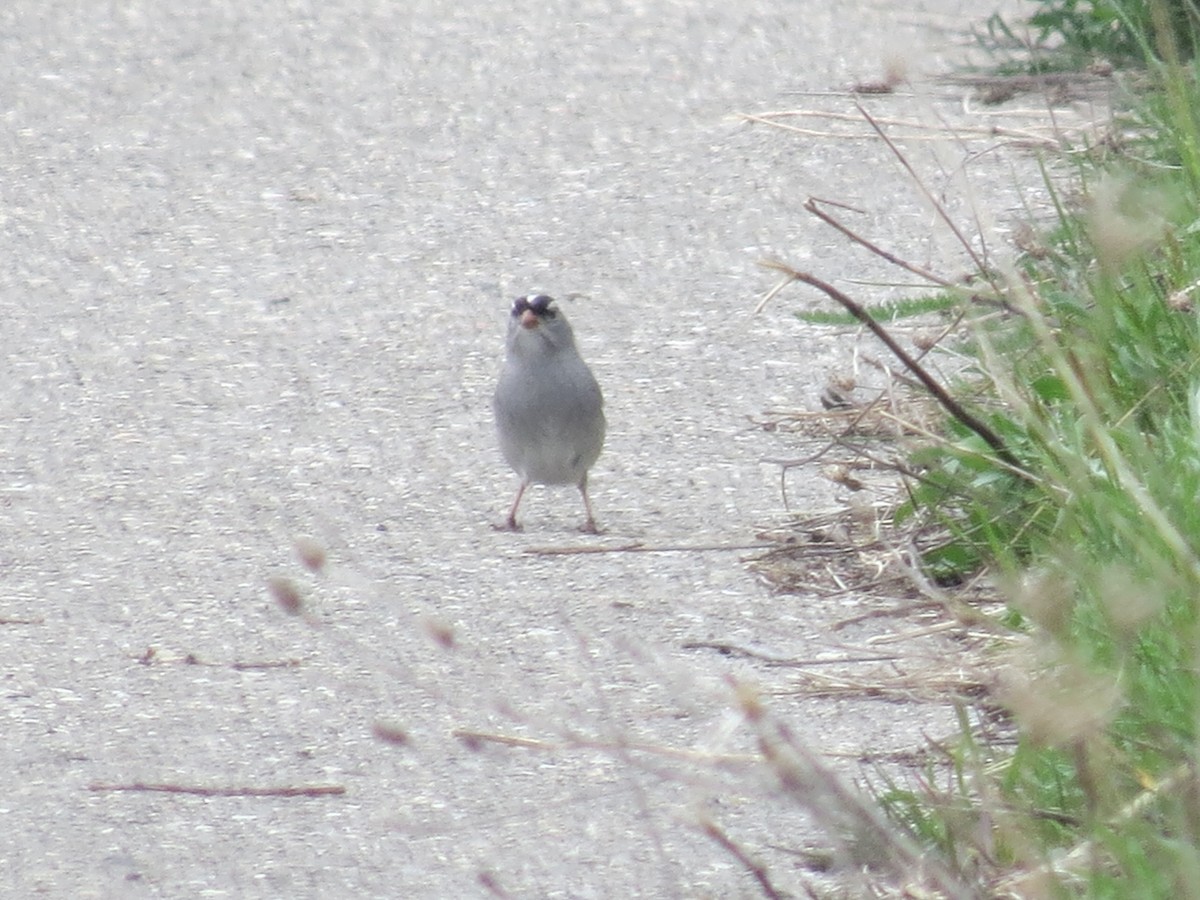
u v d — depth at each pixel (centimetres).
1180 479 766
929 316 1235
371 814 721
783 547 977
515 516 1035
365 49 2014
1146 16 1472
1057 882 559
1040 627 604
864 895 581
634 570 966
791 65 1867
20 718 808
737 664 850
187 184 1644
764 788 618
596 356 1269
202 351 1302
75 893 665
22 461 1128
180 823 716
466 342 1311
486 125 1767
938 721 775
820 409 1160
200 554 997
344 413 1200
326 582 961
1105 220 668
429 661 866
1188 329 903
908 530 942
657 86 1841
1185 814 561
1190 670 630
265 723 802
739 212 1515
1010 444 906
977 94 1619
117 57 2005
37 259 1482
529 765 757
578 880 666
